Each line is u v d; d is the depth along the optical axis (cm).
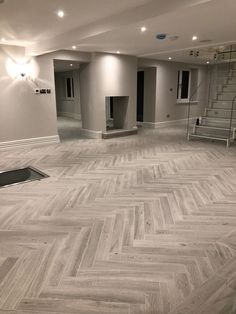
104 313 169
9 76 585
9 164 502
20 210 310
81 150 610
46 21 396
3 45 564
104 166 482
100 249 235
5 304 176
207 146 648
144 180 409
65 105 1252
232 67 980
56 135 690
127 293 185
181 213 303
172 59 884
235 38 518
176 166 481
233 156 550
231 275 203
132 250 234
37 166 485
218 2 286
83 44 573
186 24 404
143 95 964
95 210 309
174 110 1011
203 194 356
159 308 173
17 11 347
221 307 174
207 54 830
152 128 952
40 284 193
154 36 488
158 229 269
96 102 725
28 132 641
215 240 249
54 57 644
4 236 256
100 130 750
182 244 243
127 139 743
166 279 199
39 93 638
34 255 227
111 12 359
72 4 324
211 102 845
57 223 280
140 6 334
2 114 591
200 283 194
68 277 200
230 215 298
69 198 343
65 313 169
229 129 682
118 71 748
